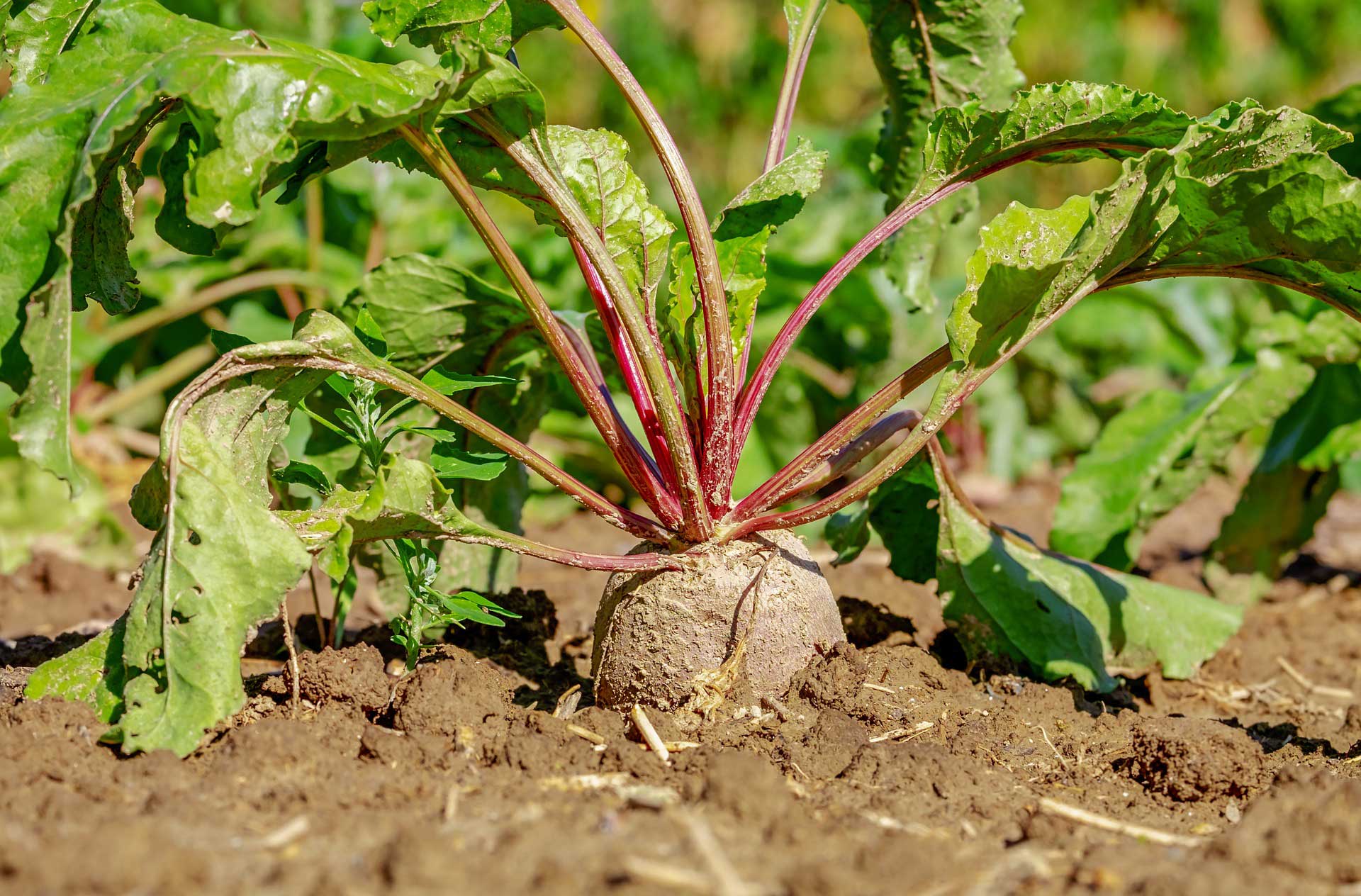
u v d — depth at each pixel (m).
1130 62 7.96
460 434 2.29
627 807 1.43
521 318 2.17
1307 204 1.64
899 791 1.56
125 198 1.72
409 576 1.85
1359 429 2.90
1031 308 1.76
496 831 1.35
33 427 1.50
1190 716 2.29
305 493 2.35
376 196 4.14
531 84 1.67
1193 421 2.81
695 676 1.78
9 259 1.53
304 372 1.74
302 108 1.52
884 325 4.31
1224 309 5.04
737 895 1.19
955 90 2.31
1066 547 2.78
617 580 1.90
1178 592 2.53
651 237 1.83
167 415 1.59
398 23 1.74
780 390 4.19
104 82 1.59
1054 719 1.90
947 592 2.24
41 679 1.68
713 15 8.00
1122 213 1.67
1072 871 1.31
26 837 1.27
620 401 4.17
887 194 2.47
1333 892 1.26
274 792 1.45
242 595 1.59
